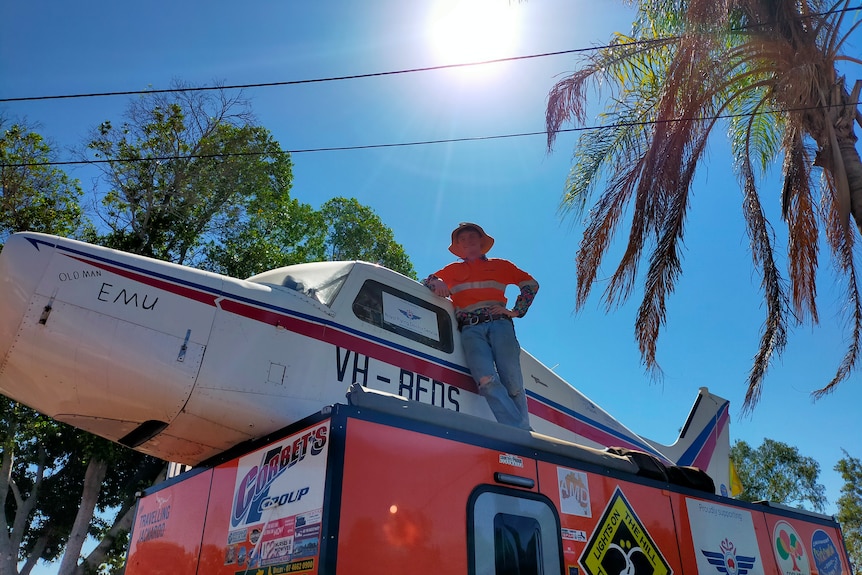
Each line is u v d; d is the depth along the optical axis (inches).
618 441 264.7
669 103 337.7
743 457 1459.2
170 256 676.1
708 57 333.7
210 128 727.1
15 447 640.4
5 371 148.3
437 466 112.8
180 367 149.4
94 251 153.6
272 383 159.5
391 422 111.2
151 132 695.1
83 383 146.7
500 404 191.6
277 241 874.1
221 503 129.0
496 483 120.3
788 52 342.6
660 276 342.6
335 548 93.1
